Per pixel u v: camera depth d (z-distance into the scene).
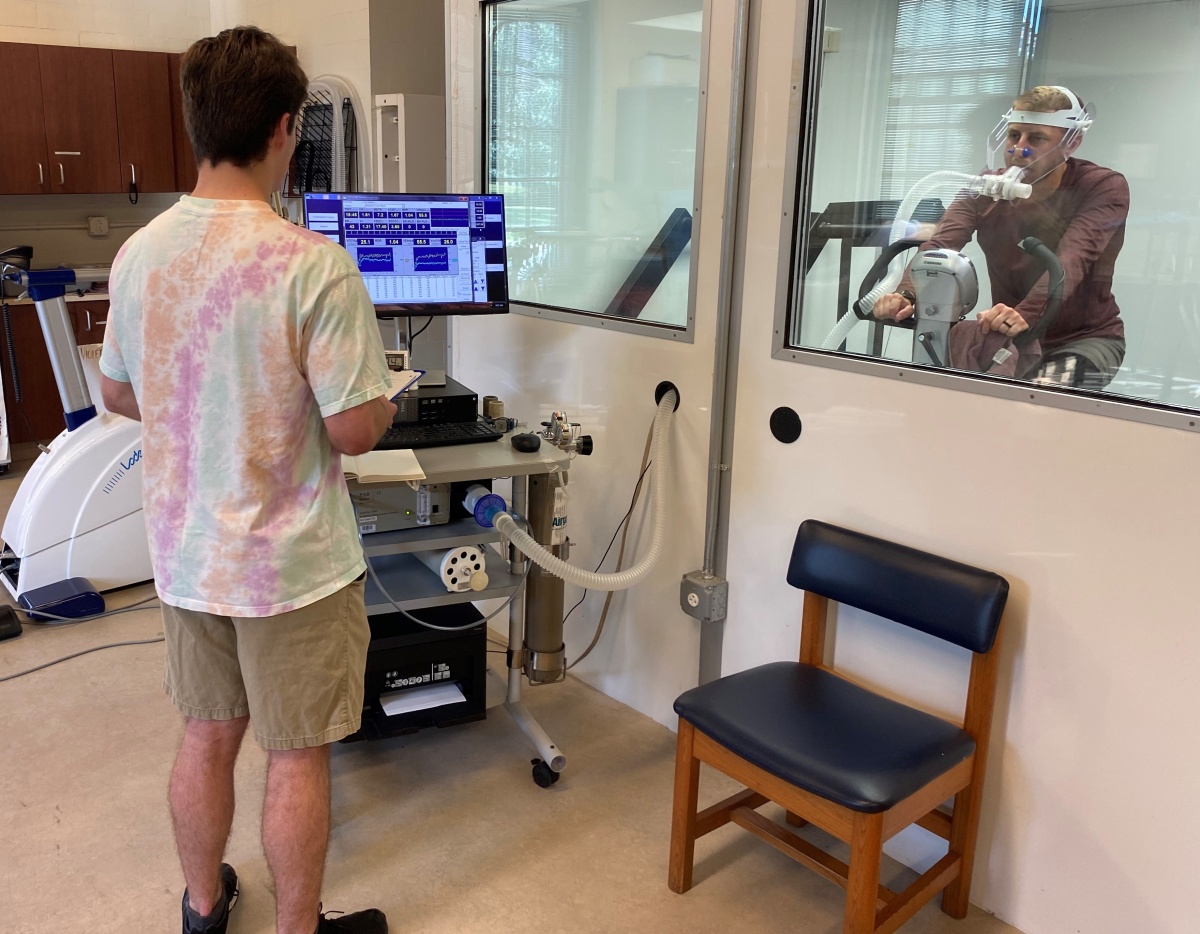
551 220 2.73
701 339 2.32
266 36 1.48
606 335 2.57
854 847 1.63
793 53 1.99
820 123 2.00
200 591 1.51
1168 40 1.54
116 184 4.75
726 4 2.10
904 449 1.95
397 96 4.02
